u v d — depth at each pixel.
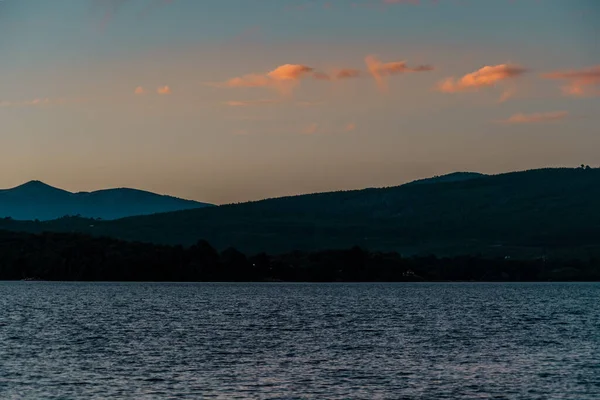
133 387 81.12
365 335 133.12
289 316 180.38
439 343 120.69
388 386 83.06
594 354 107.81
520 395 79.00
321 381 85.56
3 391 78.12
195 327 147.00
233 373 90.00
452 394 79.31
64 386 81.00
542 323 162.00
